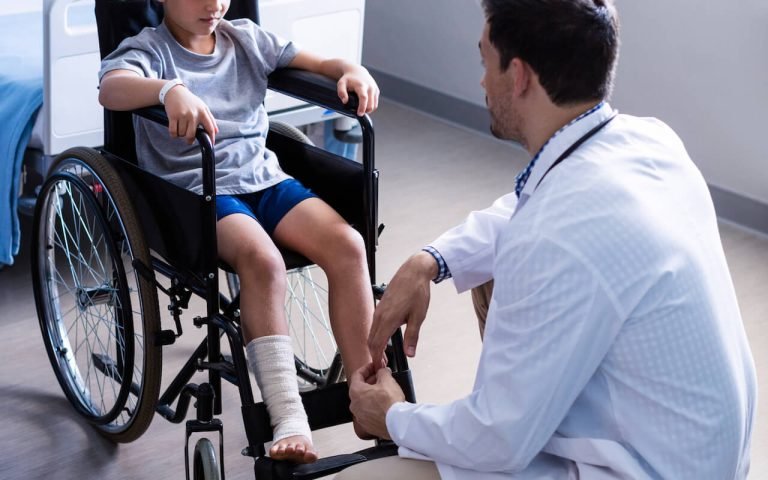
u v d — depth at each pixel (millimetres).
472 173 3754
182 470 2184
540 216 1324
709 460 1331
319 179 2146
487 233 1767
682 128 3537
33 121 2678
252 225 1907
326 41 3076
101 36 2092
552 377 1293
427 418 1422
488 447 1355
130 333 1996
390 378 1612
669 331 1300
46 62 2541
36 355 2557
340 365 2152
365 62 4605
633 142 1418
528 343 1304
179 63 2061
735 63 3312
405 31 4352
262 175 2051
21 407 2359
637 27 3551
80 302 2320
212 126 1792
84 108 2660
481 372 1443
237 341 1763
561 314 1280
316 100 2025
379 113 4316
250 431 1736
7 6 3336
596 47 1362
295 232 1947
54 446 2236
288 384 1761
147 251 1937
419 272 1708
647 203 1333
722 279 1396
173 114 1770
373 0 4457
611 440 1350
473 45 4066
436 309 2848
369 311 1864
